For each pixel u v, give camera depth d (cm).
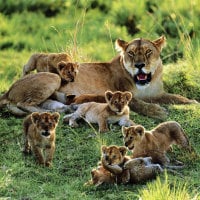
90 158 1460
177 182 1359
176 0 2542
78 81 1672
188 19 2464
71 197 1321
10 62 2375
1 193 1345
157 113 1619
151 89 1706
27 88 1617
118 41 1683
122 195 1319
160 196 1278
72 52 1875
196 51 1956
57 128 1559
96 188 1346
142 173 1359
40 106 1630
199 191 1334
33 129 1433
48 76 1628
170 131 1441
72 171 1423
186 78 1802
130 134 1388
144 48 1656
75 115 1576
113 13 2642
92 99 1612
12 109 1628
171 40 2364
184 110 1642
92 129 1555
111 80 1705
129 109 1644
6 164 1451
